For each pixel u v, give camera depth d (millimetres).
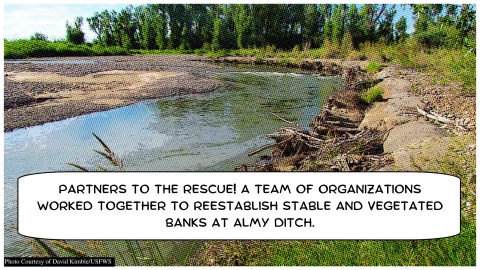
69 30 38438
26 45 32062
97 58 31188
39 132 9367
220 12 37469
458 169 4645
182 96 14680
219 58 30719
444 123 7492
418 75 14586
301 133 7457
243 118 11336
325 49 28766
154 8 39219
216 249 4387
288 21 33875
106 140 8883
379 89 12172
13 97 12312
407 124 7617
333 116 9914
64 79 17172
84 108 11734
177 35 39312
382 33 28125
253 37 34750
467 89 9703
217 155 8039
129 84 16562
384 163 5984
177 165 7387
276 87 17516
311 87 17562
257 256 4184
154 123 10523
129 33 40812
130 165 7383
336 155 6609
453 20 6781
